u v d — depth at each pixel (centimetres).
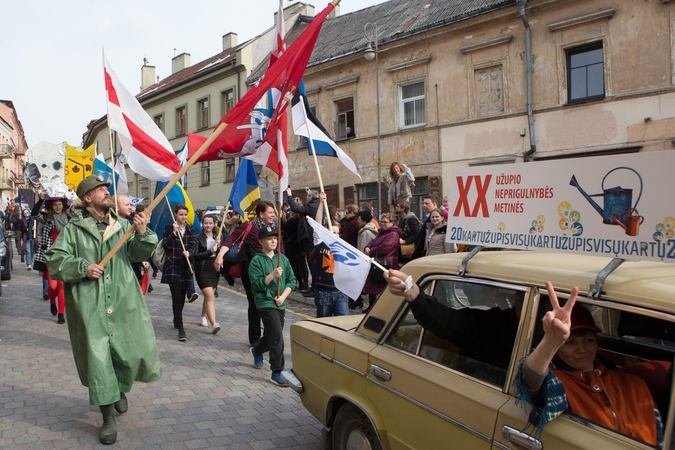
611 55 1489
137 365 405
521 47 1656
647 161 188
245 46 2786
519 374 210
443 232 768
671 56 1395
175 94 3247
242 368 596
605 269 210
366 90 2103
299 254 1058
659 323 235
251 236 671
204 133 3053
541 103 1623
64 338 719
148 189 3366
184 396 500
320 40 2514
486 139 1750
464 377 248
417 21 1997
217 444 397
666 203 182
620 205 196
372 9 2514
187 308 973
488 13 1706
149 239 407
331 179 2258
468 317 264
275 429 427
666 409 217
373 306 323
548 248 221
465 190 262
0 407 461
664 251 182
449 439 240
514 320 240
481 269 260
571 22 1544
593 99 1539
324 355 342
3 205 5344
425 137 1916
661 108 1412
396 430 272
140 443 396
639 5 1438
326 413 335
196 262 748
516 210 237
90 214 418
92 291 394
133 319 406
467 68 1791
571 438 196
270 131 553
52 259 387
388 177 2017
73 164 869
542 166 226
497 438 219
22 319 836
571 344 227
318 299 614
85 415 447
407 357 282
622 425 209
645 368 239
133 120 529
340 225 1117
